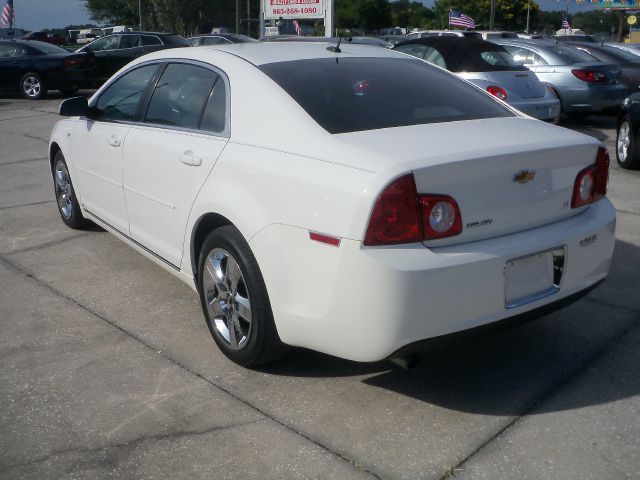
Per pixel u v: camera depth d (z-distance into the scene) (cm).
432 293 301
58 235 615
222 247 371
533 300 332
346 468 300
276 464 303
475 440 318
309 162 327
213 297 392
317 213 314
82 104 510
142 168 447
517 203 327
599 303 461
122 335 424
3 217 676
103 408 346
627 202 711
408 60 441
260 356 365
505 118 385
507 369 380
